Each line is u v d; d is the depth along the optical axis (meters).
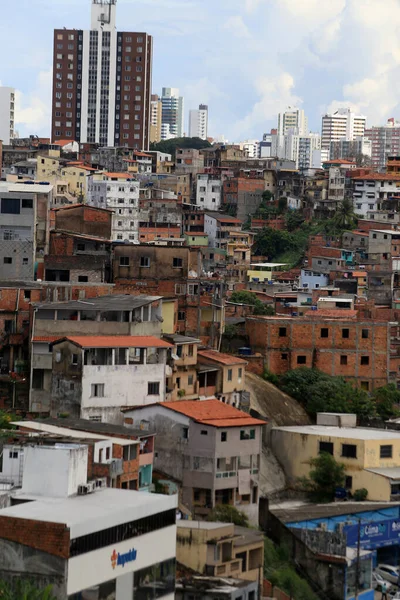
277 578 114.62
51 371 137.88
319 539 121.44
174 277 171.38
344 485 139.75
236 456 128.25
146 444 120.81
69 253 184.00
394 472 139.25
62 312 143.62
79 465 101.12
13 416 130.75
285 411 159.88
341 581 118.75
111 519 92.94
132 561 95.25
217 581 104.75
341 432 145.12
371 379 173.88
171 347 139.00
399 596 120.50
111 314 144.75
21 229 177.88
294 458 142.50
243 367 155.25
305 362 172.75
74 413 133.00
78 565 89.75
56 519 90.38
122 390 134.75
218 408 133.50
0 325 149.62
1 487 101.88
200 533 108.75
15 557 89.81
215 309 170.50
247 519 126.56
